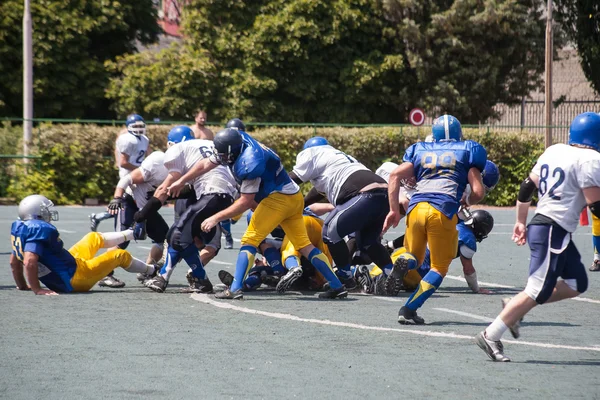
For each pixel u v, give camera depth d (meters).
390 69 90.31
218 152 24.81
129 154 34.47
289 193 25.64
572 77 106.38
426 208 21.92
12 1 85.44
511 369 17.69
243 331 21.22
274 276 28.00
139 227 28.06
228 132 24.77
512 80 91.31
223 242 41.97
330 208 29.53
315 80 90.50
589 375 17.28
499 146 68.06
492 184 27.05
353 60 90.31
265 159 25.08
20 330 21.06
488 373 17.33
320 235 28.59
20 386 16.12
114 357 18.39
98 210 58.59
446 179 22.09
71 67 87.56
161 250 29.58
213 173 27.00
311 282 28.42
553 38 89.94
